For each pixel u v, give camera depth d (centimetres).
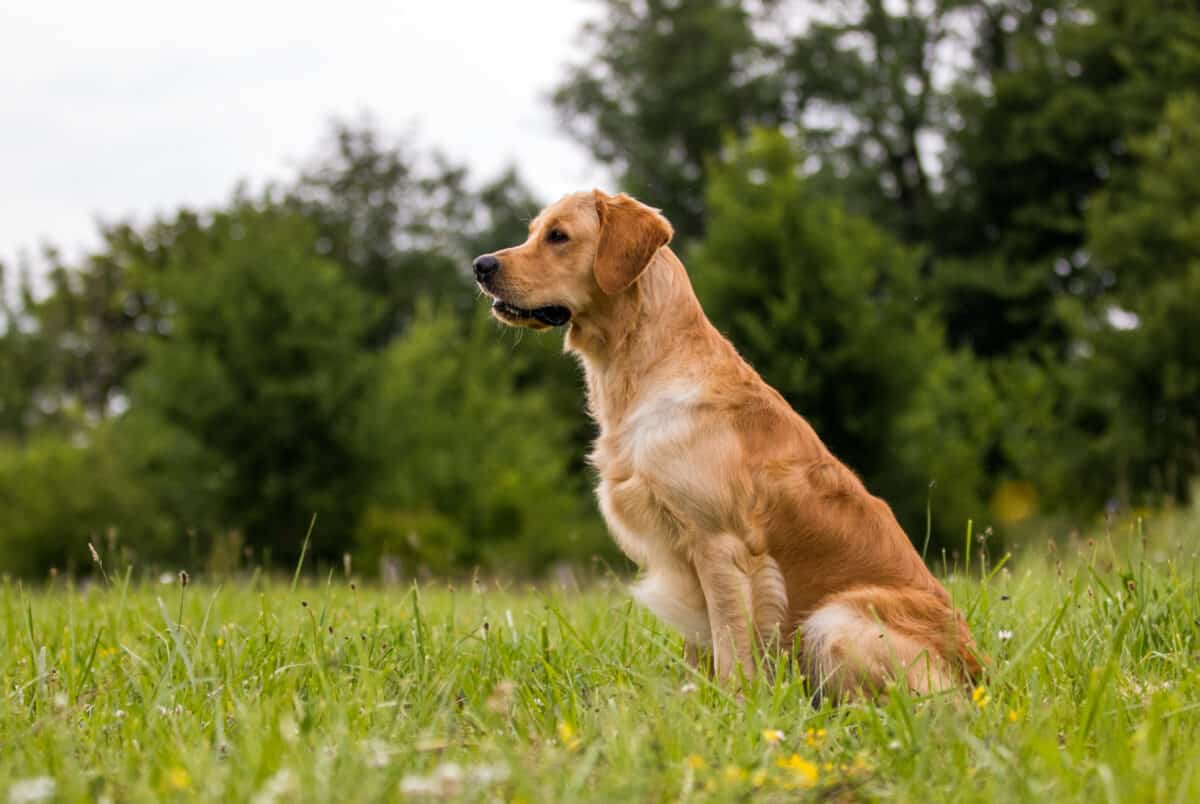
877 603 457
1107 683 362
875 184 3027
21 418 3569
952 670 443
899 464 1858
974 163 2858
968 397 2297
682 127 3253
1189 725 364
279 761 318
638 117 3250
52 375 3616
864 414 1838
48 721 357
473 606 663
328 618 534
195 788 305
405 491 2188
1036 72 2831
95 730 372
